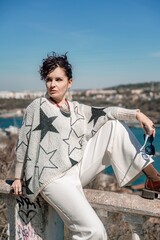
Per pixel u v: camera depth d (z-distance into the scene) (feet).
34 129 8.83
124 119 8.87
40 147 8.68
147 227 12.57
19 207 9.77
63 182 8.50
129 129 9.07
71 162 8.61
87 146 9.30
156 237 12.41
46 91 9.23
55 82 8.88
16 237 9.91
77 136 8.88
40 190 8.57
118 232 12.09
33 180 8.71
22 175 9.21
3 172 16.80
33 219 9.59
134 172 8.76
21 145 8.99
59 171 8.50
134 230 8.86
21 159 9.04
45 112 8.83
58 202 8.50
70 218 8.50
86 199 8.75
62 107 9.04
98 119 8.98
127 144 8.79
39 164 8.61
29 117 9.00
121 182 9.00
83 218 8.29
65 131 8.71
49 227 9.56
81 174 9.24
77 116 9.05
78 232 8.49
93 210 8.56
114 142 8.95
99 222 8.36
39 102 9.00
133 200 8.70
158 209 8.30
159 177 8.61
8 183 10.02
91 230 8.21
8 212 10.09
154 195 8.64
